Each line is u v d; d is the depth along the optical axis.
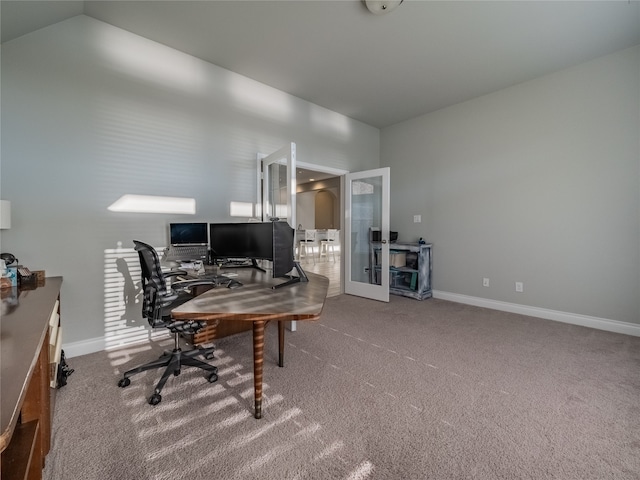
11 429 0.51
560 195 3.24
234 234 2.61
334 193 10.69
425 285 4.25
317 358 2.33
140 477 1.22
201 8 2.28
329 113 4.25
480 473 1.25
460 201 4.06
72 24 2.30
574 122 3.13
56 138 2.25
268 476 1.23
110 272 2.49
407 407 1.70
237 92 3.25
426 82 3.46
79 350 2.37
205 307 1.47
